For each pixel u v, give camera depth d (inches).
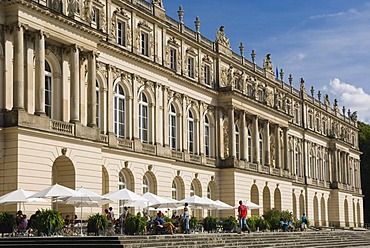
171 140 2497.5
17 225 1464.1
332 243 2247.8
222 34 2945.4
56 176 1754.4
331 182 4458.7
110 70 2065.7
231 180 2787.9
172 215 2165.4
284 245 1859.0
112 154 2028.8
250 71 3184.1
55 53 1756.9
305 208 3927.2
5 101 1590.8
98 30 1861.5
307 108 4126.5
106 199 1604.3
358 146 5334.6
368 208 5378.9
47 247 1255.5
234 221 2228.1
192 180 2591.0
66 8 1804.9
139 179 2167.8
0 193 1552.7
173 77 2481.5
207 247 1497.3
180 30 2578.7
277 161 3341.5
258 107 3122.5
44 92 1662.2
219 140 2829.7
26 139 1573.6
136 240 1288.1
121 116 2151.8
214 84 2847.0
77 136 1742.1
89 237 1268.5
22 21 1605.6
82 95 1829.5
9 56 1608.0
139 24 2245.3
